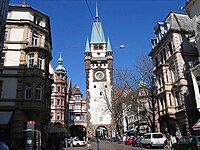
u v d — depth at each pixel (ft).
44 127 136.15
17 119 95.81
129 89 139.54
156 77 133.59
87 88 255.09
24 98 99.40
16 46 105.81
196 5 95.71
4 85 99.45
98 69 261.24
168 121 122.11
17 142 91.30
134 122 213.25
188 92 107.55
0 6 72.74
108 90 251.19
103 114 243.19
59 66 231.30
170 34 119.65
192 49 116.06
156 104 134.92
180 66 111.04
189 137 66.13
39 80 103.14
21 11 111.75
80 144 159.84
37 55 105.91
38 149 64.95
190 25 124.57
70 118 273.33
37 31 114.42
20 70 102.53
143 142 105.19
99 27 291.79
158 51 136.67
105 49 278.67
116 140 203.31
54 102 213.25
